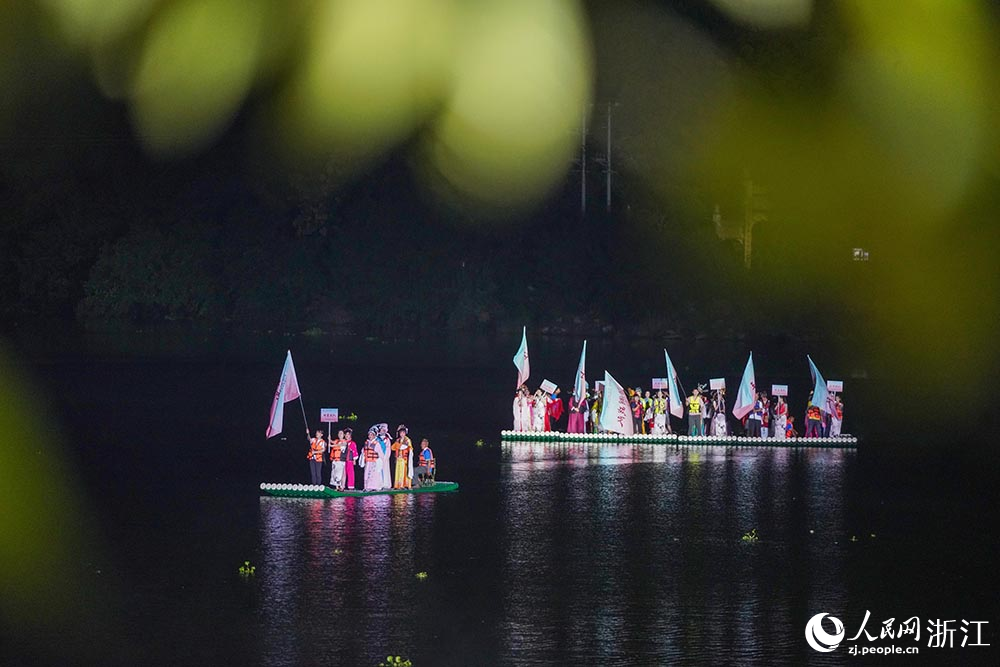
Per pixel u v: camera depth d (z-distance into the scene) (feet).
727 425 383.04
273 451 347.36
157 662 172.65
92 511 264.93
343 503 273.95
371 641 181.27
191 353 632.38
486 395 481.87
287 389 286.66
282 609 195.31
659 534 246.27
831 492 294.25
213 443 359.25
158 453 340.80
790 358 646.74
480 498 279.28
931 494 294.05
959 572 222.89
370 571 216.74
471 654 176.45
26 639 181.68
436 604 198.59
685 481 304.09
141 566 219.41
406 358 631.56
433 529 247.91
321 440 286.25
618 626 189.88
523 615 193.98
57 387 483.10
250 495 282.56
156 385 495.82
